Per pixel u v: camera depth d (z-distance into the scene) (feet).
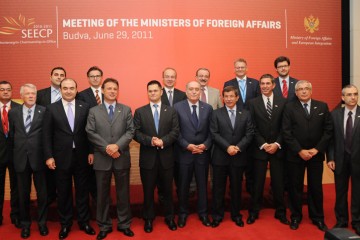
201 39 17.21
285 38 17.70
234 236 10.98
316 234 11.07
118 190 11.18
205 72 13.92
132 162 15.33
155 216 13.01
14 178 12.14
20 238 11.09
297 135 11.29
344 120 11.17
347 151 11.12
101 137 10.74
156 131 11.44
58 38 16.61
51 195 12.56
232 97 11.70
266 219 12.49
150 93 11.38
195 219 12.57
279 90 13.60
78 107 11.19
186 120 11.82
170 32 17.06
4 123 11.97
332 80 18.25
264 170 12.01
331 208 13.55
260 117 11.85
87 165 11.42
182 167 11.91
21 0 16.40
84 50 16.72
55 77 12.86
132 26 16.88
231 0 17.28
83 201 11.50
